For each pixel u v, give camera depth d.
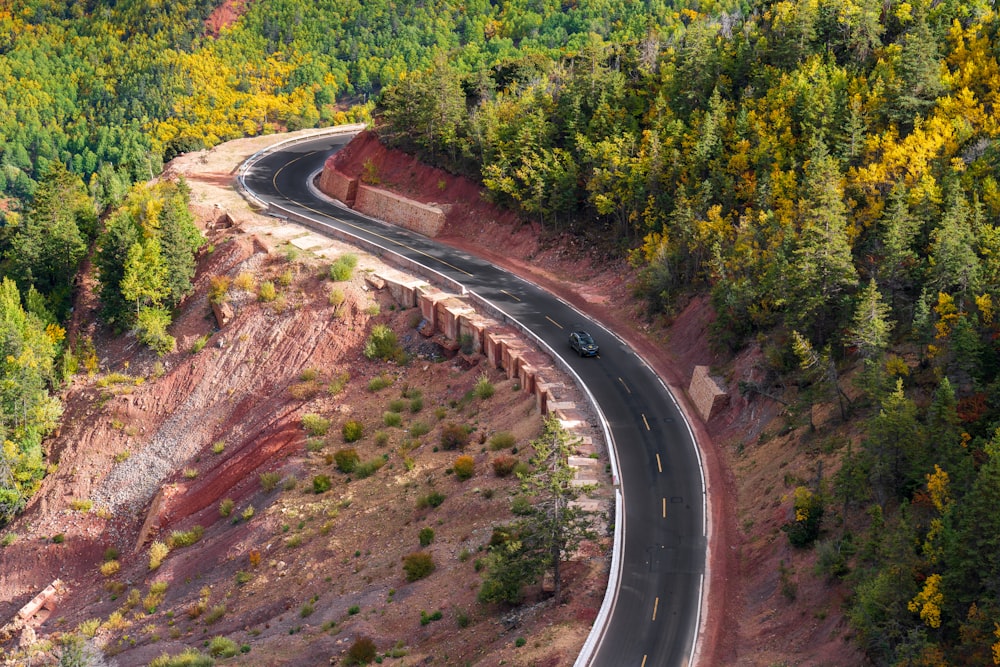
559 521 55.16
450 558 65.00
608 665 49.81
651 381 80.25
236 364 100.12
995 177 72.75
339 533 73.38
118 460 97.06
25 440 98.12
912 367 61.06
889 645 43.38
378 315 99.88
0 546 91.69
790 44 99.06
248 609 68.94
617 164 97.12
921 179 73.44
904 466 51.66
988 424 51.12
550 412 74.56
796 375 68.81
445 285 100.69
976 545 42.72
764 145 87.94
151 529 87.62
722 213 88.88
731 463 67.88
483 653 53.91
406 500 74.19
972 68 86.88
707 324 82.00
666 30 170.50
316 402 93.19
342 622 62.34
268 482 83.44
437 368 92.88
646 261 92.25
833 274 67.38
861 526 53.03
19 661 74.62
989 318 57.38
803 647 48.28
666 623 52.81
